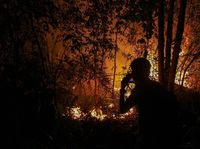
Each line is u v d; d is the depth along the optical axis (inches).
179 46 315.0
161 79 315.6
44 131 256.1
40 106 257.1
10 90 245.0
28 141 241.1
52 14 287.4
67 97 331.9
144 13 308.5
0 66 250.8
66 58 317.7
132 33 392.2
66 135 285.4
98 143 297.4
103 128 332.2
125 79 199.0
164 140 181.8
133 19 315.9
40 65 283.3
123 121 356.2
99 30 362.3
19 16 266.8
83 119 358.9
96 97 404.8
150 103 185.2
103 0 358.0
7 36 262.7
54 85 288.4
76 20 322.7
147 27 314.7
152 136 183.6
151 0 304.3
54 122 278.7
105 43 358.3
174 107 184.4
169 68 318.0
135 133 309.4
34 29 279.4
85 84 412.2
